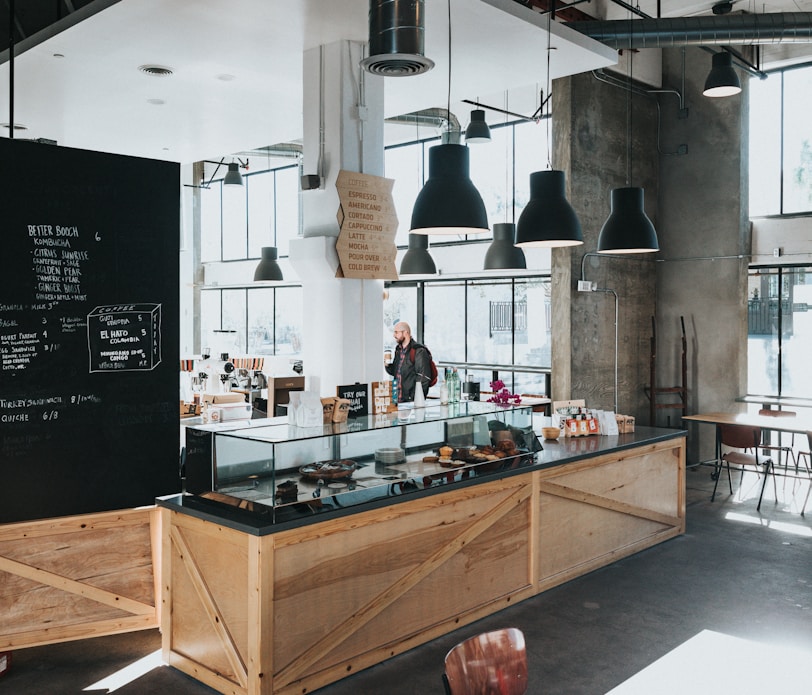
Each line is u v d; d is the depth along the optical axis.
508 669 2.26
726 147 9.87
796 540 6.47
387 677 3.96
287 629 3.65
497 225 8.62
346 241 5.82
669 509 6.51
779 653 4.23
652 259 10.51
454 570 4.54
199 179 17.19
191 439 4.11
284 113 7.86
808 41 7.19
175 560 4.06
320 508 3.82
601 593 5.17
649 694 3.76
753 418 8.28
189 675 3.97
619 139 9.88
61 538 4.15
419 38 3.91
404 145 13.25
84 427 4.21
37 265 4.03
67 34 5.57
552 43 5.84
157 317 4.47
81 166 4.16
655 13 8.84
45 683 3.88
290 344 16.20
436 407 5.23
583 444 5.87
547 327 11.57
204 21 5.32
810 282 9.50
